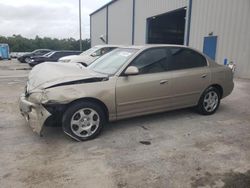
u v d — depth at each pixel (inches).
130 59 180.5
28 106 161.8
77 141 165.5
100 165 135.2
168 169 130.7
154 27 879.7
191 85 204.8
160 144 161.3
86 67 209.0
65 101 155.2
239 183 118.5
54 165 135.4
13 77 530.3
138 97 180.4
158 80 186.9
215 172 127.8
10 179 122.3
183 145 159.8
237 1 476.7
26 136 175.0
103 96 166.4
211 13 541.3
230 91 235.5
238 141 166.2
